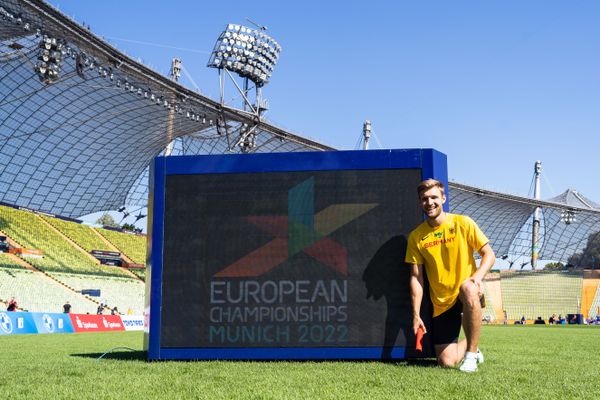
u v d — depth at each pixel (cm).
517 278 7181
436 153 609
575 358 752
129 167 6109
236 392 358
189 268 604
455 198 7062
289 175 612
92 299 4512
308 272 592
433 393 354
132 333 2289
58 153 5316
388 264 588
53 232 5459
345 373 459
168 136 5597
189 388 378
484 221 8038
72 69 4056
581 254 8762
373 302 583
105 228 6291
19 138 4900
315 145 5316
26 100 4478
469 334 497
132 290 5128
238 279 597
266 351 583
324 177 609
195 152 6212
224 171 618
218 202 613
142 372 480
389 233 595
